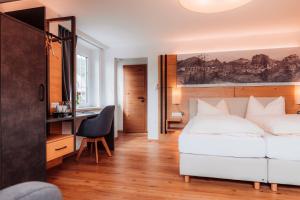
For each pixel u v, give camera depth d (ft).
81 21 11.87
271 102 12.95
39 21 7.80
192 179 8.37
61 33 11.05
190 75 15.52
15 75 6.12
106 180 8.27
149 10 10.40
